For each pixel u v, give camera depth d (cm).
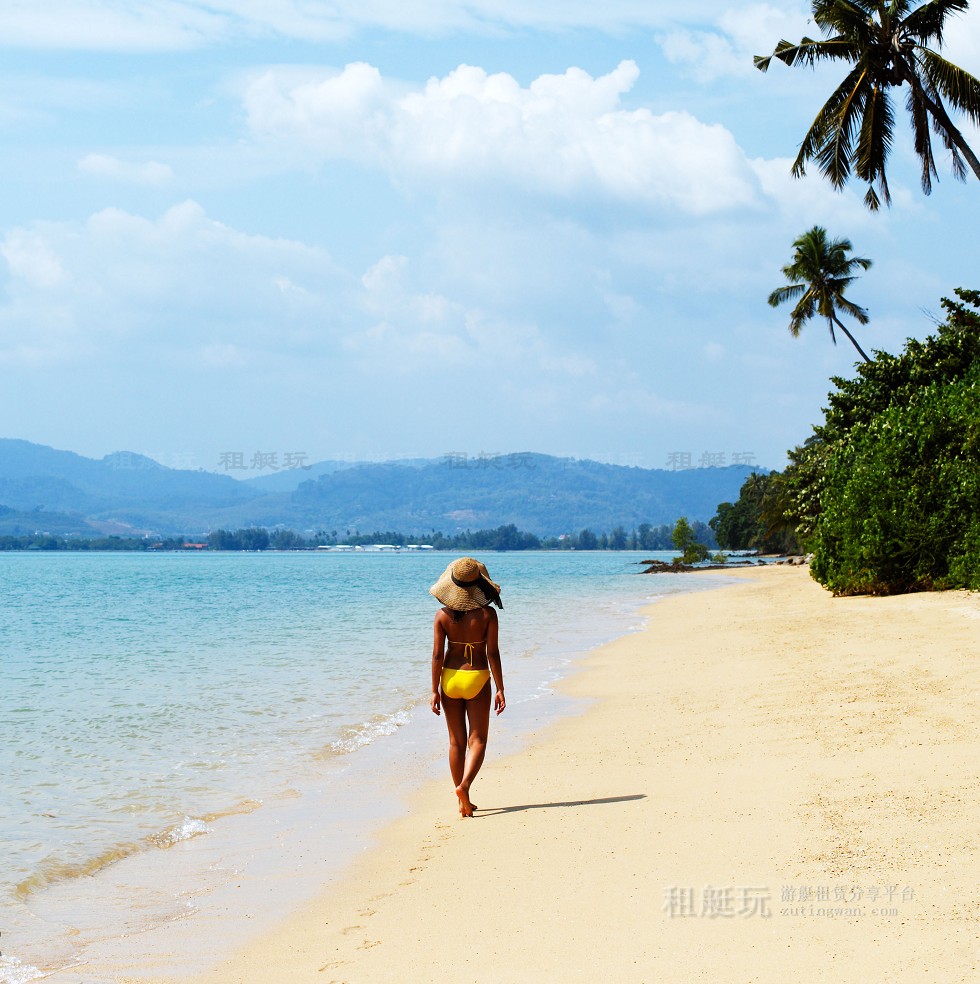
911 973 391
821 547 2789
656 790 751
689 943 445
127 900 597
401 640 2367
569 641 2189
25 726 1204
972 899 453
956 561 2206
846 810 620
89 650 2241
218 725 1202
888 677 1127
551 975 425
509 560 19425
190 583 7356
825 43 2602
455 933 492
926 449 2428
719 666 1495
